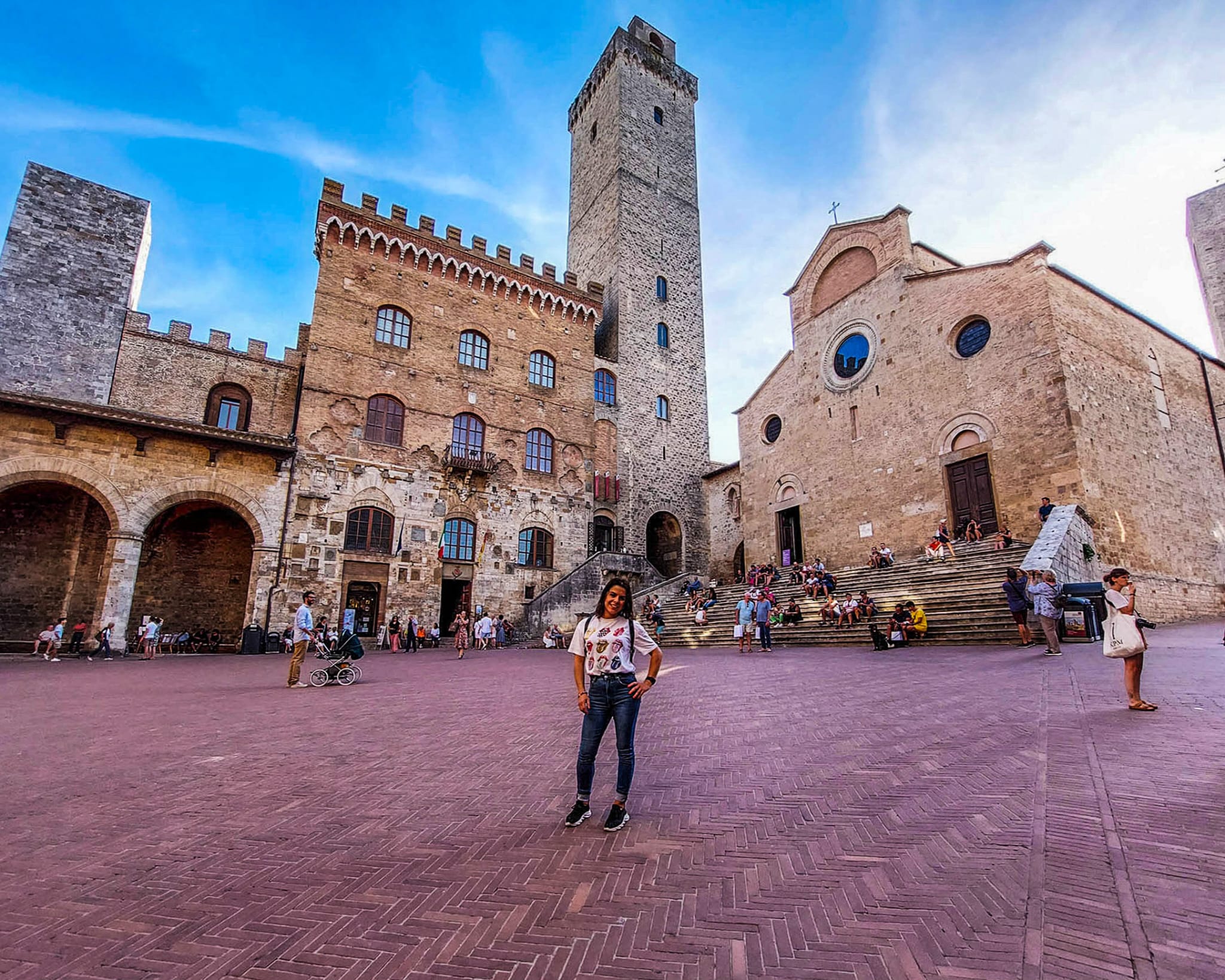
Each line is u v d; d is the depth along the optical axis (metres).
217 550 30.02
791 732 7.91
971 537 25.45
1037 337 24.92
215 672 18.47
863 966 2.97
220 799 5.99
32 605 25.83
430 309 35.19
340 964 3.25
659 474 42.81
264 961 3.29
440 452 33.69
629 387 42.69
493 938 3.43
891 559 27.62
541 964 3.17
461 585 33.75
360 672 18.34
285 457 28.97
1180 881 3.47
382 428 32.44
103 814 5.61
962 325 28.20
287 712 10.95
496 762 7.16
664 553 44.12
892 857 4.11
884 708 9.02
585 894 3.88
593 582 34.62
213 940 3.52
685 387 45.53
